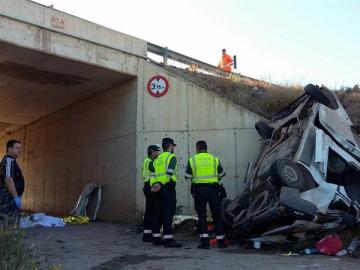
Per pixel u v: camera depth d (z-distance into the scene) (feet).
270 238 25.89
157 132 41.83
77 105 54.60
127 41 42.65
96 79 44.45
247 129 40.16
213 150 40.52
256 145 39.68
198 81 44.27
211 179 27.02
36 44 37.04
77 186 52.90
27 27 36.63
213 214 27.25
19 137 73.92
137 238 31.63
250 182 31.42
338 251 24.29
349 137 29.99
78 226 39.65
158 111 42.19
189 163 27.35
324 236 25.70
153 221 28.43
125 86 44.80
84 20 39.93
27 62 40.24
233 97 43.04
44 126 64.23
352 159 28.02
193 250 26.18
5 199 24.30
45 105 56.44
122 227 38.47
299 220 24.64
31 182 67.51
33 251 18.48
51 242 29.30
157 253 25.11
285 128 32.48
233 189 39.55
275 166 25.38
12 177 24.68
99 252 25.46
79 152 53.11
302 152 27.63
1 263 15.34
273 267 20.84
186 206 39.78
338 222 25.54
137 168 41.29
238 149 40.06
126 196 42.55
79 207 47.16
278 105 41.96
